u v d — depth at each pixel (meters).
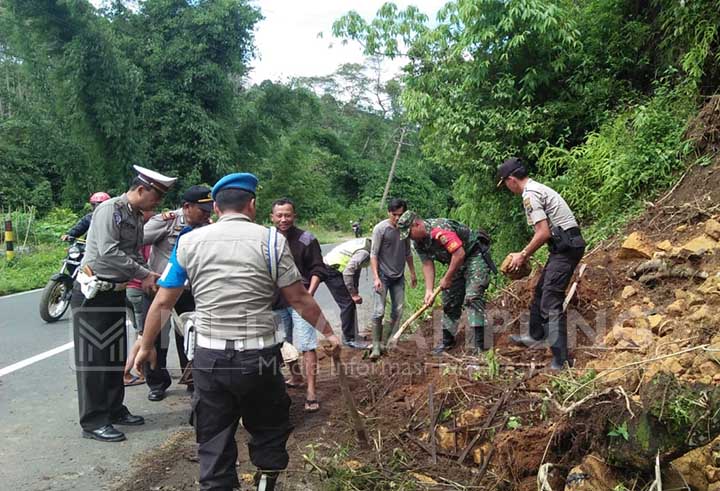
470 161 8.25
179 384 5.53
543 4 7.56
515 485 3.15
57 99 20.86
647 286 4.82
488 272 4.94
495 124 7.95
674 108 6.77
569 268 4.20
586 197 7.03
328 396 4.82
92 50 19.27
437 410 3.83
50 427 4.48
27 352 6.53
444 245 4.83
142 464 3.88
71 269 8.17
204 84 24.23
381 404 4.29
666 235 5.44
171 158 23.73
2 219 18.36
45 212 25.25
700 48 6.55
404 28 8.89
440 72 8.70
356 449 3.76
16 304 9.77
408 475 3.39
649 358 3.68
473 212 9.10
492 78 8.20
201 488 2.91
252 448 3.15
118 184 21.22
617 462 2.77
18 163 25.95
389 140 47.19
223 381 2.86
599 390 3.22
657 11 7.75
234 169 25.78
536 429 3.31
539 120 7.92
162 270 5.03
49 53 19.64
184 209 4.84
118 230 4.21
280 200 4.88
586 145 7.41
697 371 3.37
